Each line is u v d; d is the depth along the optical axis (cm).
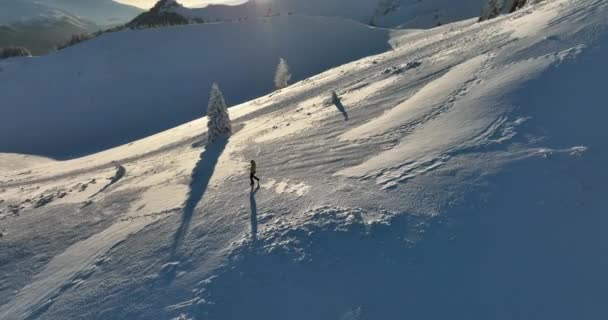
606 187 912
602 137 1048
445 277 828
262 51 11150
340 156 1605
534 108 1269
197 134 3691
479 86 1622
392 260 895
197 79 10062
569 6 2038
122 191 2111
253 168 1516
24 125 8644
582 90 1244
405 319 764
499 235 888
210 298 918
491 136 1231
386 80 2606
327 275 900
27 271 1417
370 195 1166
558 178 971
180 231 1313
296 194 1345
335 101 2650
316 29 12219
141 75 10181
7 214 2191
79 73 10300
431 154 1284
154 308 948
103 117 8775
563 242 832
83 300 1084
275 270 952
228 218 1301
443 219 971
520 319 716
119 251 1309
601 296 717
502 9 5541
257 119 3278
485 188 1020
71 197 2284
